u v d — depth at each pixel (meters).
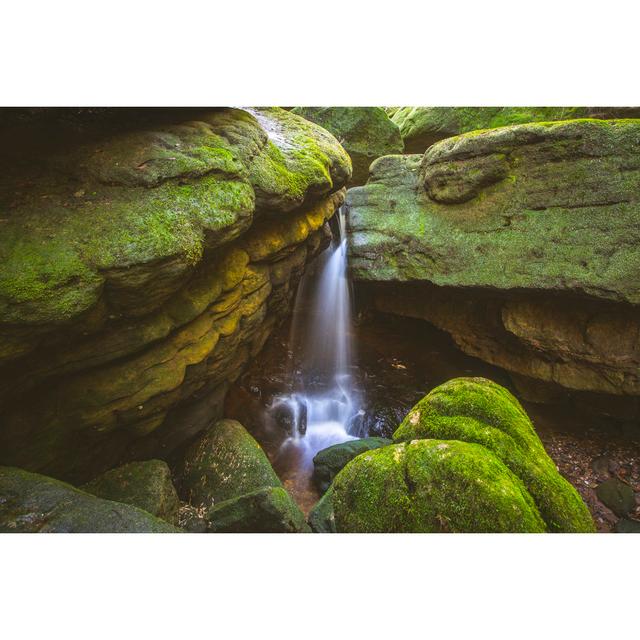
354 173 14.07
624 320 6.83
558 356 7.77
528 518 2.68
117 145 4.39
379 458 3.20
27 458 4.05
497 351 9.01
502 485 2.76
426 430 3.60
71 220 3.78
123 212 3.99
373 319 12.09
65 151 4.21
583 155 6.80
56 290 3.40
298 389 9.98
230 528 5.07
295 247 7.80
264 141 6.16
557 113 12.52
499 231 7.83
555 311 7.59
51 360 3.92
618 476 6.88
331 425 9.34
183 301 5.12
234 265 6.06
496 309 8.74
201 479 6.12
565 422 8.39
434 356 10.88
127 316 4.27
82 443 4.64
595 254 6.61
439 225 8.84
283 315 9.39
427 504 2.84
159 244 3.94
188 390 5.78
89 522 3.28
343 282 11.76
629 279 6.27
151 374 4.85
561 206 7.05
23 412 3.98
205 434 6.74
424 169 9.38
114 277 3.74
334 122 13.58
